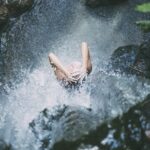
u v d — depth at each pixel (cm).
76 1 793
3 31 730
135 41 709
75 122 452
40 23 758
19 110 590
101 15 769
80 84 579
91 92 559
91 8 780
